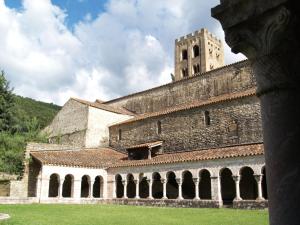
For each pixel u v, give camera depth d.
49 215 20.22
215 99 36.94
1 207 26.38
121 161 40.44
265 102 3.99
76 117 49.44
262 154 26.30
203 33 67.44
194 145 37.00
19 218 17.19
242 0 4.07
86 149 43.53
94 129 47.62
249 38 4.14
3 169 43.31
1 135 47.09
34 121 55.00
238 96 33.41
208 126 36.03
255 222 16.05
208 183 36.12
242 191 33.00
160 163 33.78
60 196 35.56
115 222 16.38
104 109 49.12
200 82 44.06
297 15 3.75
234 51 4.36
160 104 48.75
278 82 3.86
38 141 49.81
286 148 3.70
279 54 3.86
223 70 41.69
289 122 3.76
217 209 26.39
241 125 32.97
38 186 34.47
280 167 3.69
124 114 51.25
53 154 38.34
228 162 28.52
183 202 30.78
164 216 20.06
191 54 68.88
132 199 35.38
